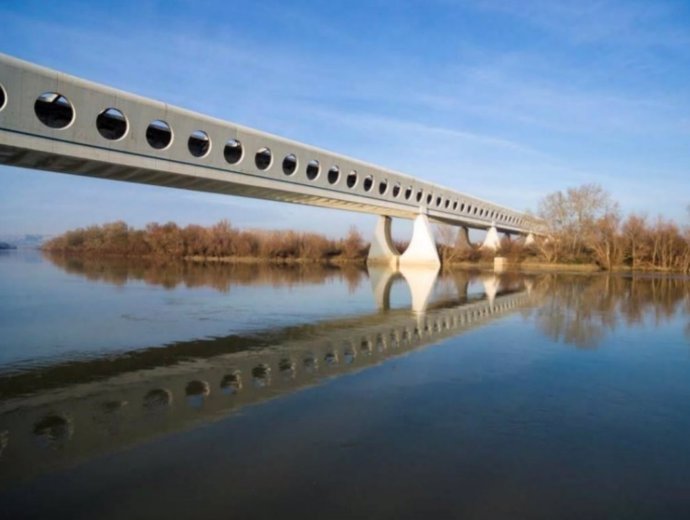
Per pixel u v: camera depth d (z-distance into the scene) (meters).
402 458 5.57
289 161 36.44
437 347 12.05
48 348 11.63
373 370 9.71
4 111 19.27
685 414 7.21
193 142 29.09
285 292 26.28
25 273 37.84
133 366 9.97
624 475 5.20
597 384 8.78
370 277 40.28
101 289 25.66
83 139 21.94
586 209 64.88
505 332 14.27
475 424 6.69
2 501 4.60
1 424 6.67
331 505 4.52
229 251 87.19
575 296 25.59
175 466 5.36
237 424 6.66
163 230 91.31
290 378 9.08
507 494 4.76
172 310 18.28
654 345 12.46
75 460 5.52
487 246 74.69
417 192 54.53
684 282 39.03
